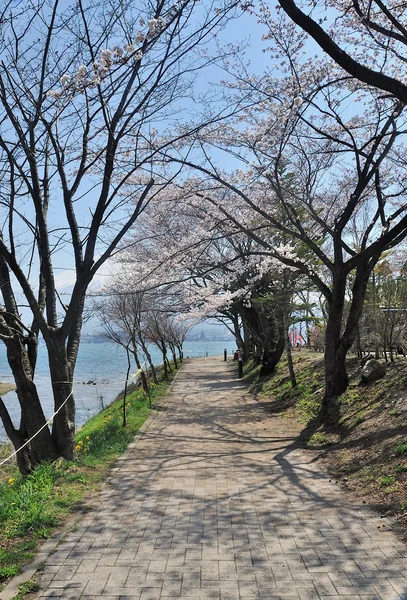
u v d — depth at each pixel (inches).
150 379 921.5
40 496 225.9
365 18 266.5
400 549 169.0
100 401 932.0
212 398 658.2
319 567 157.9
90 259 305.0
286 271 581.9
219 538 183.8
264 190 503.2
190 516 208.8
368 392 382.9
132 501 231.1
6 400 954.7
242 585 147.9
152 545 178.5
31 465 292.2
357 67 218.4
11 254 292.4
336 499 225.9
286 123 386.0
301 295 809.5
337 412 382.0
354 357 504.4
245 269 663.1
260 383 732.7
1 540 185.5
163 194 469.1
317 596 140.4
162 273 541.0
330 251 724.0
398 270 600.1
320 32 215.5
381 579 148.9
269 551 171.2
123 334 858.8
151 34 249.8
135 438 393.1
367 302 497.0
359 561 161.2
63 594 144.4
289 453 327.0
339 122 390.0
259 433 410.3
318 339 830.5
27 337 307.4
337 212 539.5
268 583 148.6
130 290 573.0
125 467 299.1
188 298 740.0
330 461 292.4
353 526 191.3
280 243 567.2
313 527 191.9
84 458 306.3
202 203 506.0
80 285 303.9
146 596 142.7
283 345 764.0
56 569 160.2
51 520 201.8
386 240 368.2
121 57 253.4
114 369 1593.3
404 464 237.9
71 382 309.9
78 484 256.7
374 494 225.0
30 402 293.4
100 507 223.1
